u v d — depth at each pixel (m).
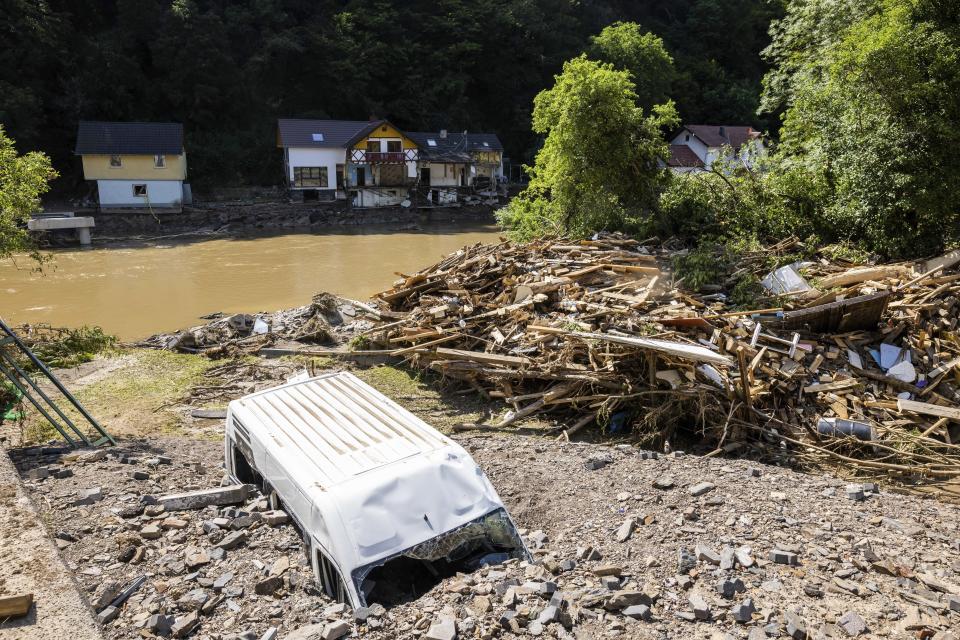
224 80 53.84
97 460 8.59
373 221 48.66
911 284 13.73
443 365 13.29
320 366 15.10
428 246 38.22
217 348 16.08
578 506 7.62
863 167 17.02
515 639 4.70
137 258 33.66
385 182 51.69
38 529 5.74
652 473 8.50
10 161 13.87
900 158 16.16
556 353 12.52
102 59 49.78
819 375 11.89
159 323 21.36
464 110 62.81
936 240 16.80
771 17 76.75
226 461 7.79
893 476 9.92
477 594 5.23
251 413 7.18
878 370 12.11
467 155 54.09
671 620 5.08
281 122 51.34
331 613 4.97
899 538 6.62
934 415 10.82
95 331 15.09
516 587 5.24
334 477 5.66
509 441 10.80
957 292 13.50
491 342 13.54
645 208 21.92
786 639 4.87
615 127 21.61
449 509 5.65
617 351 11.84
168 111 53.69
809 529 6.70
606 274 15.51
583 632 4.84
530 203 26.70
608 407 11.49
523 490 8.31
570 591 5.39
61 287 26.61
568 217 23.25
